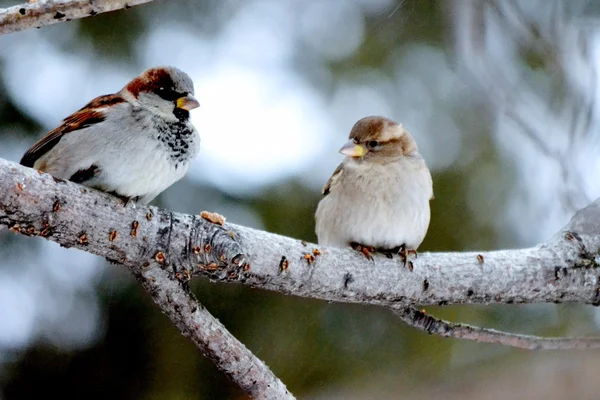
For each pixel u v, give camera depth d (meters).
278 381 6.70
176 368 10.06
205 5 11.33
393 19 11.35
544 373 5.54
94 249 6.23
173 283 6.42
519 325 10.52
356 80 11.45
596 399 5.17
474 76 8.44
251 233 6.75
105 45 10.88
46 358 10.12
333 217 9.03
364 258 7.30
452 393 6.08
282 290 6.96
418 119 11.20
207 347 6.52
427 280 7.45
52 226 6.00
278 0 11.64
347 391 9.72
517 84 9.20
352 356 10.22
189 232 6.40
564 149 8.06
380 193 8.77
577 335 10.39
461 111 10.97
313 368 10.11
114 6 6.34
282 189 10.66
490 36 8.93
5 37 10.62
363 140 8.94
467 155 10.99
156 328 10.17
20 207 5.87
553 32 8.55
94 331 10.21
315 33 11.59
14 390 10.00
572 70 8.29
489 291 7.60
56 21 6.30
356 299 7.28
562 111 8.26
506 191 10.87
